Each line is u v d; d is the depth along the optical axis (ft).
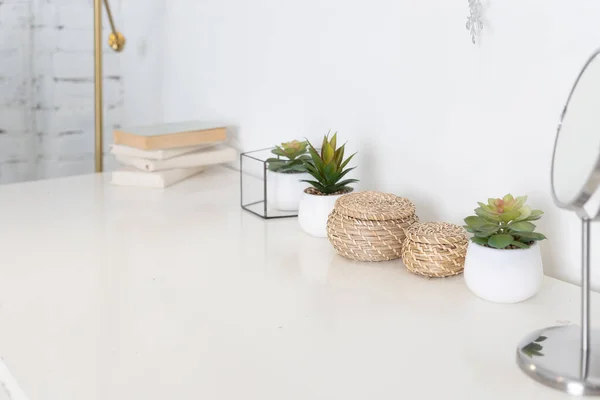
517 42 3.72
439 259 3.55
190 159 5.78
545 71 3.60
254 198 5.27
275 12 5.57
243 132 6.17
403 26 4.40
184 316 3.20
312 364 2.76
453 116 4.15
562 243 3.66
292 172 4.77
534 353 2.73
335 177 4.30
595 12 3.35
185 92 6.98
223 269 3.79
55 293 3.48
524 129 3.75
